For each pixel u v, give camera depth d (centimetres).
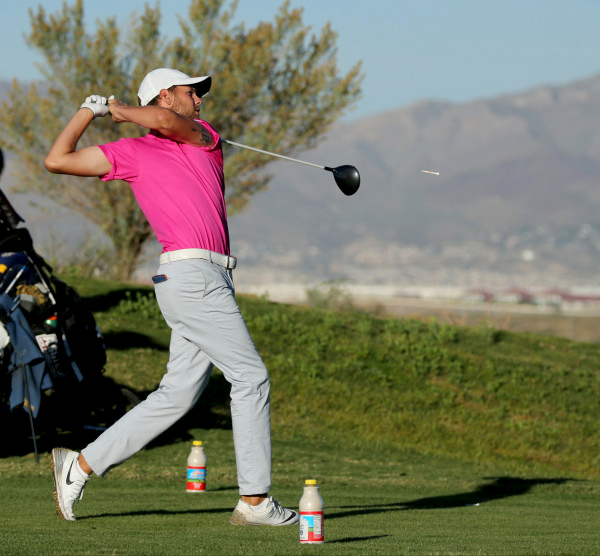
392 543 1455
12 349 2692
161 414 1709
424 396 5341
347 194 1861
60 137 1667
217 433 4081
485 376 5872
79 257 7275
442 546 1423
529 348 6881
